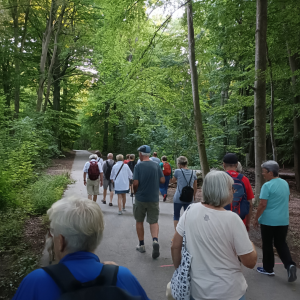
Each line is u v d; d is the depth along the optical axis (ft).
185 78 36.50
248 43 35.40
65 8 65.72
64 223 4.07
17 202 22.91
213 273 6.12
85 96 94.38
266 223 12.48
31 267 13.12
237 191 11.28
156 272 13.32
